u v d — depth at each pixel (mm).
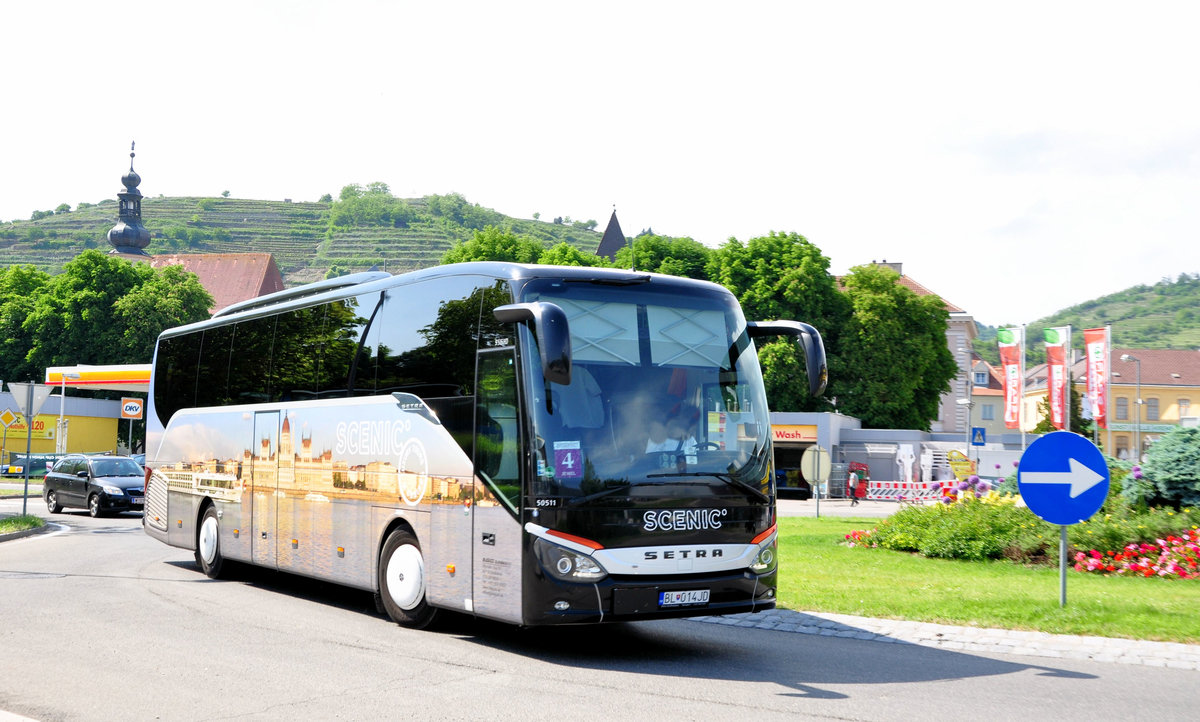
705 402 9766
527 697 7738
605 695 7824
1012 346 52062
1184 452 15891
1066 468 11367
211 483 16016
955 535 17250
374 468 11773
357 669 8766
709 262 59812
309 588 15047
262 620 11578
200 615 11844
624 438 9336
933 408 64062
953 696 7816
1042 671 8766
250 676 8422
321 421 13039
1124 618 10758
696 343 9938
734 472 9680
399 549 11211
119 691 7840
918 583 13883
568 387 9336
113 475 32156
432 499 10633
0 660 9000
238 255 144250
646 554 9164
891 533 18984
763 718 7098
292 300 14602
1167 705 7535
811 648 9953
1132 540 15273
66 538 23031
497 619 9531
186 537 16828
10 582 14469
